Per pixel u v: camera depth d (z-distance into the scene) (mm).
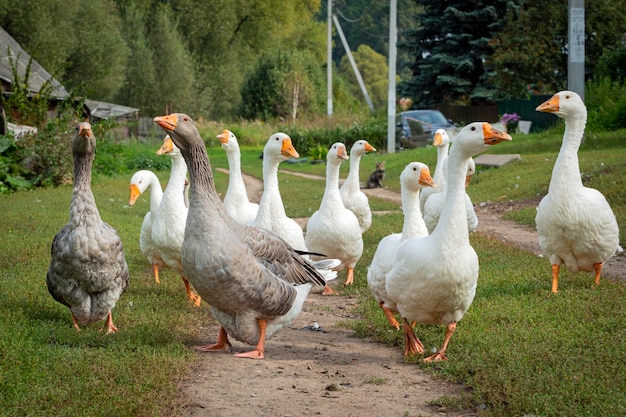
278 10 67438
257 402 5145
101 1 46438
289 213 16219
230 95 61406
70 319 7180
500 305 7488
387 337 6848
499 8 41906
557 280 8305
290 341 6973
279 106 57656
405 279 5957
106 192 19344
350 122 46406
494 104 42844
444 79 42125
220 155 42469
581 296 7727
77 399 4887
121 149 28797
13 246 10516
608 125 26453
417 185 6770
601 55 31578
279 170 31688
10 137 20750
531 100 34844
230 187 9562
